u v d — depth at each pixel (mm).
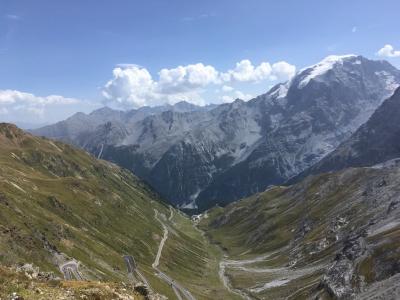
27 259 151375
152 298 55406
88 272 176875
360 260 165375
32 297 40062
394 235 165875
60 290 44531
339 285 160625
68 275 161375
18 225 179750
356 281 154250
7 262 132750
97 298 46125
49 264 163500
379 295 122875
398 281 124750
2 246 147125
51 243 186000
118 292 50781
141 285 56531
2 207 190875
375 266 153750
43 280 47656
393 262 147125
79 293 45344
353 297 145250
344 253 186625
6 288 40469
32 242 171875
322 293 167125
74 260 184250
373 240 175375
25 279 45250
